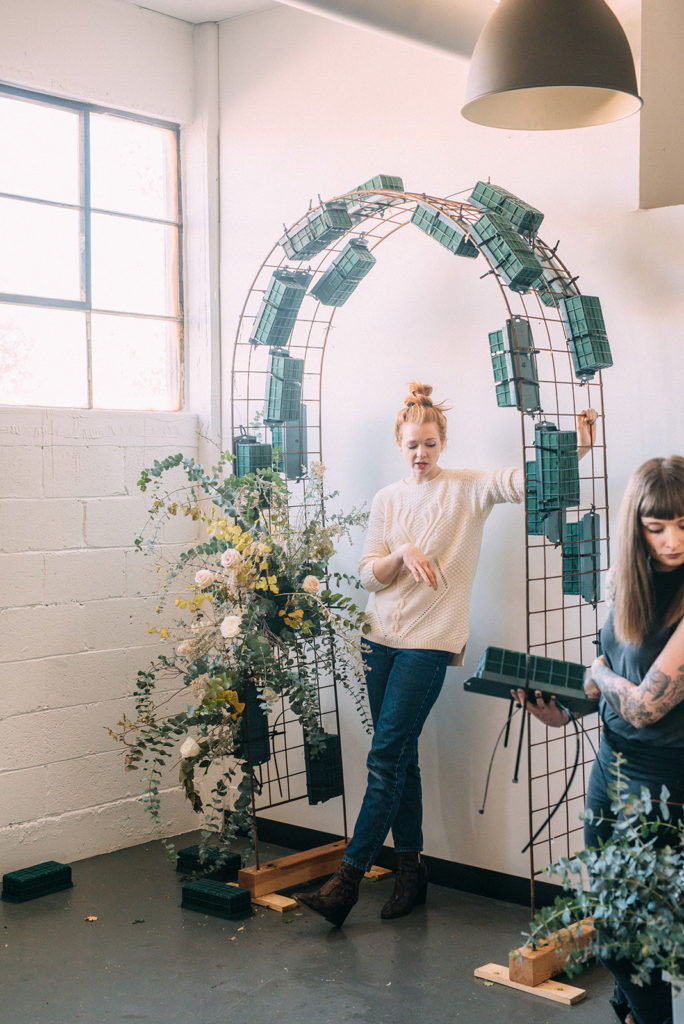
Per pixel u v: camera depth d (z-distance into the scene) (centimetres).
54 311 403
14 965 310
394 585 350
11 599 378
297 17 413
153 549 423
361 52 394
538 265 301
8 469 377
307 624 360
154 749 369
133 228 430
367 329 396
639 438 324
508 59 237
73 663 397
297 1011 281
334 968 307
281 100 420
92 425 403
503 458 360
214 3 419
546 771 348
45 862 385
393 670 343
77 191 410
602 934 226
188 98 441
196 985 297
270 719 426
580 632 336
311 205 411
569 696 252
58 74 395
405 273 385
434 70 374
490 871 363
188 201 446
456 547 341
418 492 351
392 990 293
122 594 412
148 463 423
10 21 379
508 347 305
